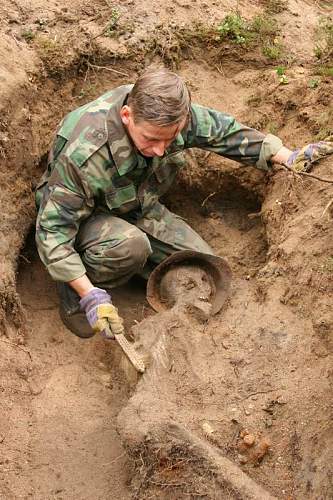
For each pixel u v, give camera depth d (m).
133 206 2.18
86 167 1.98
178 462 1.65
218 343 1.98
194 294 2.12
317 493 1.63
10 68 2.34
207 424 1.77
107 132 1.99
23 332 2.09
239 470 1.64
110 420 1.90
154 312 2.31
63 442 1.83
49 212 1.98
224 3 2.74
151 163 2.09
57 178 2.00
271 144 2.15
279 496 1.67
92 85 2.52
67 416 1.89
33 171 2.35
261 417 1.79
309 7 2.88
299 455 1.71
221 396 1.84
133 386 1.93
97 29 2.56
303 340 1.94
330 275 2.00
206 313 2.06
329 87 2.46
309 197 2.21
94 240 2.13
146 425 1.68
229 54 2.62
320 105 2.44
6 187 2.24
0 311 2.02
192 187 2.52
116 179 2.05
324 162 2.22
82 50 2.50
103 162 2.00
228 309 2.11
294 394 1.82
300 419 1.77
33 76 2.40
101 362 2.12
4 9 2.55
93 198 2.05
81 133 1.99
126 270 2.16
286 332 1.97
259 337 1.97
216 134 2.13
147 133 1.88
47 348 2.12
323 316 1.95
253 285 2.18
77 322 2.16
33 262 2.38
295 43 2.67
